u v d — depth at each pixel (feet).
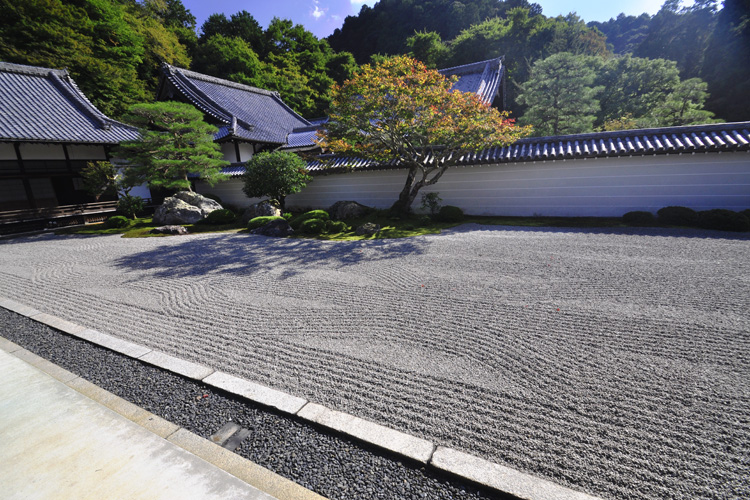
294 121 74.79
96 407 8.89
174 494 6.28
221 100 65.72
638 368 9.85
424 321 13.50
